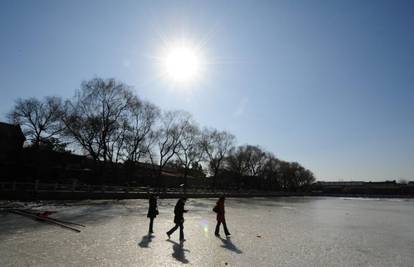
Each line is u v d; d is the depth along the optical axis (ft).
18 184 133.59
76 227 66.23
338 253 56.18
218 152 333.83
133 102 211.20
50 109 208.74
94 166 202.39
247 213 130.21
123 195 161.07
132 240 55.72
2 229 59.41
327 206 224.12
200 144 308.40
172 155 265.34
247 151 406.00
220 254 49.32
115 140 212.43
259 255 50.60
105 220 79.51
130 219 84.07
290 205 213.25
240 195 296.92
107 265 39.83
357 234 83.30
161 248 50.60
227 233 67.00
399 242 73.26
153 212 64.49
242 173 395.96
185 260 44.47
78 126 195.21
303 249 57.98
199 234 66.49
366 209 204.74
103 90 199.31
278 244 61.46
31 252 43.68
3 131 219.82
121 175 243.60
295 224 99.30
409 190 606.96
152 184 284.00
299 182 538.88
